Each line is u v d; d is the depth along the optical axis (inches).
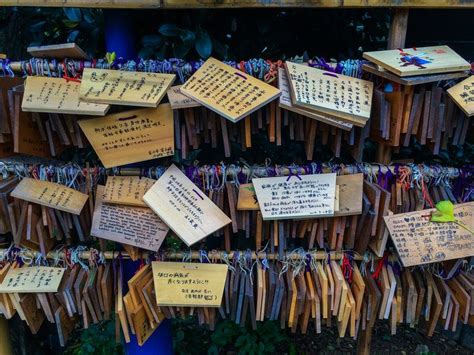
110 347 66.6
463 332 73.1
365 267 48.3
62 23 54.2
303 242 55.8
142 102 38.2
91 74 40.1
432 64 38.0
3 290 45.9
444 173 45.3
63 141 42.3
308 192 43.2
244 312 47.6
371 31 55.9
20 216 44.4
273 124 41.7
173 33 46.3
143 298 46.6
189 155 59.8
